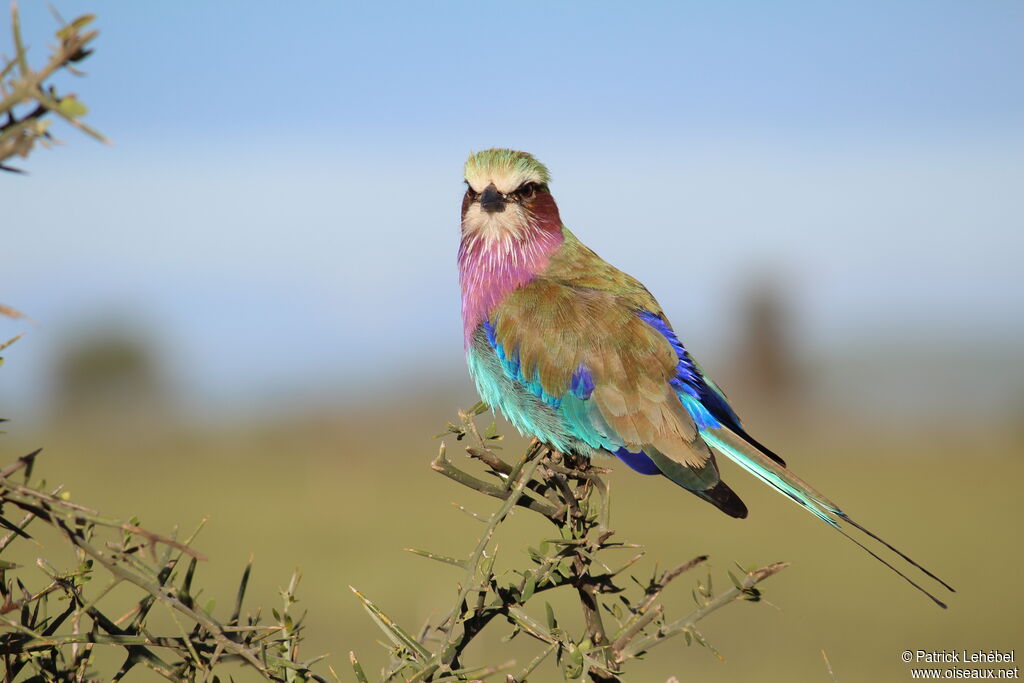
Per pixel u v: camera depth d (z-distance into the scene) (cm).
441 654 790
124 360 4956
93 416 4822
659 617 814
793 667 2050
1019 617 2367
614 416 1452
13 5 498
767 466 1411
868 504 3797
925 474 4334
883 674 2006
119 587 2403
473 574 823
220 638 688
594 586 848
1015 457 4594
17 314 543
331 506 3347
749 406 5550
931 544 3184
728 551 3038
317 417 4747
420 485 3800
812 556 3017
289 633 748
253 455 4222
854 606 2505
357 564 2606
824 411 5369
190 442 4447
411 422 4731
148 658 729
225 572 2602
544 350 1502
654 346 1483
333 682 741
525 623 817
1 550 693
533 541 2955
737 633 2319
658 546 3061
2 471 619
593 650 786
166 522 3170
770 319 5622
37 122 507
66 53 504
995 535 3284
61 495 624
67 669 741
